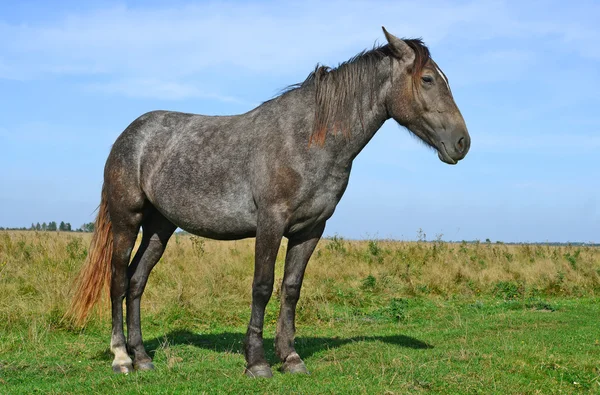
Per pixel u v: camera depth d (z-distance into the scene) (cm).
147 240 567
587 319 802
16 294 794
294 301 491
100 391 411
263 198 451
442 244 1714
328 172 454
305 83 474
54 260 1062
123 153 540
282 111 468
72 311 553
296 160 446
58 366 507
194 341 659
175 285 929
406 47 467
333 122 451
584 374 468
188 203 496
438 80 460
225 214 481
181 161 505
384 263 1392
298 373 459
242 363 512
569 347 586
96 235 551
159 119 552
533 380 450
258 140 467
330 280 1096
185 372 462
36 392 416
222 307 850
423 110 459
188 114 552
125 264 536
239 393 393
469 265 1416
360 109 463
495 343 606
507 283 1169
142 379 448
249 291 942
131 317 541
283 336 486
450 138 450
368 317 860
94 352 584
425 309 948
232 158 478
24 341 623
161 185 514
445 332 696
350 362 505
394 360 495
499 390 413
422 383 421
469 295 1125
